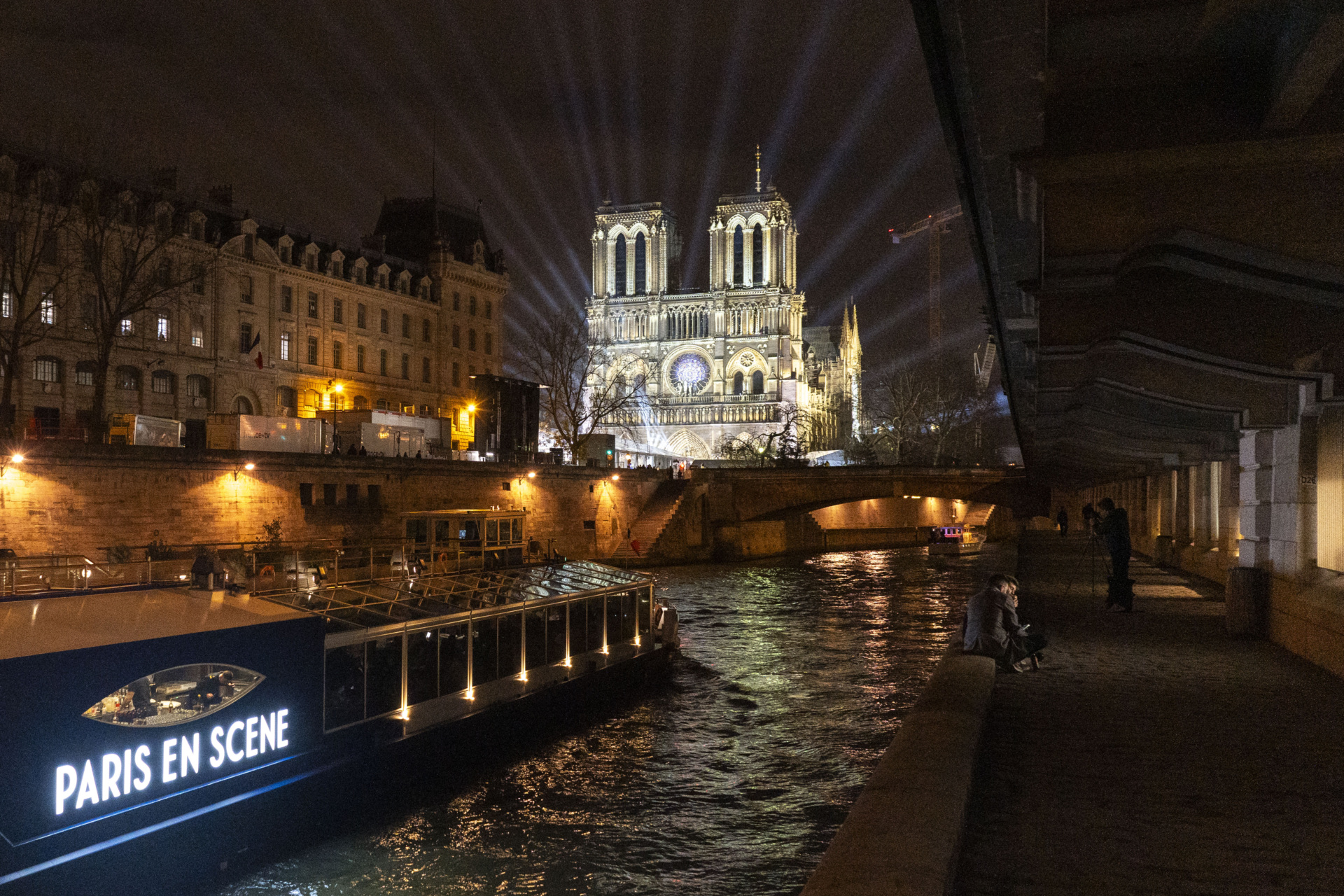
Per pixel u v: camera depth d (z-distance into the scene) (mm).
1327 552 14125
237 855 14758
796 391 159375
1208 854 6816
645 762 19672
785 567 68750
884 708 23609
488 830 16203
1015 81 5789
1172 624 18500
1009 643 13734
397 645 18688
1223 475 26625
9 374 43219
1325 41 5602
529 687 22047
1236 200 7496
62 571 17703
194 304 61719
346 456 47500
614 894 13742
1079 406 18453
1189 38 6484
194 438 61781
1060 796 8148
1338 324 9633
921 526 115562
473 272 89188
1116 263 8008
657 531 71438
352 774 16734
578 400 87625
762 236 166500
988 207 8352
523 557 36031
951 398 112062
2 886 12250
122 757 13648
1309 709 11203
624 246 176250
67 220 46625
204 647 14820
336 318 74250
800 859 14664
